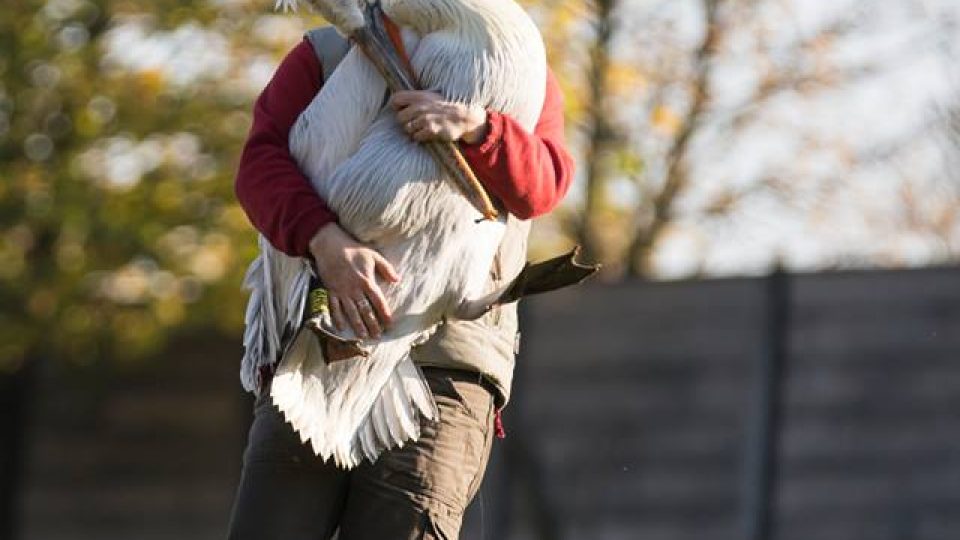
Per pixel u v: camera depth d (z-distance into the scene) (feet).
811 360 88.38
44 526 111.34
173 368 109.91
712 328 91.66
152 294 105.70
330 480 33.50
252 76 106.73
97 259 105.81
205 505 109.40
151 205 104.37
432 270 32.40
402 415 33.01
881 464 86.33
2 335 105.81
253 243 103.76
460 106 32.04
